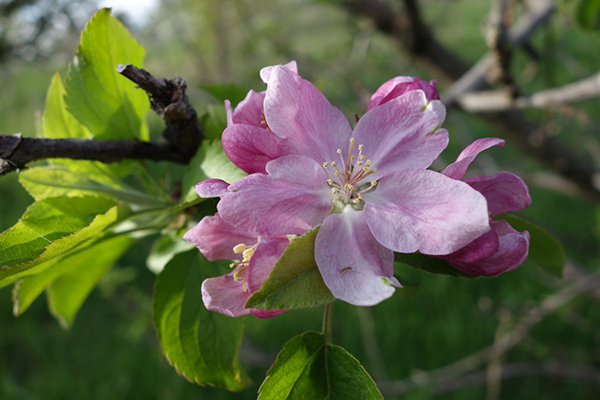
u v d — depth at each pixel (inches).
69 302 6.2
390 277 3.5
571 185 9.8
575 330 14.9
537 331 15.0
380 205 3.6
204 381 4.5
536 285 16.0
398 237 3.5
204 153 4.4
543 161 9.4
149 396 13.8
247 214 3.4
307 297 3.2
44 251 3.7
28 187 4.7
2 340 16.0
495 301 15.7
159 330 4.5
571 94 7.0
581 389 13.7
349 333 15.1
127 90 4.7
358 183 3.8
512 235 3.5
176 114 4.2
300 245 3.3
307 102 3.8
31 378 14.8
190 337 4.5
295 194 3.6
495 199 3.7
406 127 3.9
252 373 14.2
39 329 16.2
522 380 14.1
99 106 4.7
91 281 6.0
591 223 18.1
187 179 4.4
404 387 11.8
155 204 4.8
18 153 4.1
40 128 5.1
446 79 9.9
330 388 3.8
